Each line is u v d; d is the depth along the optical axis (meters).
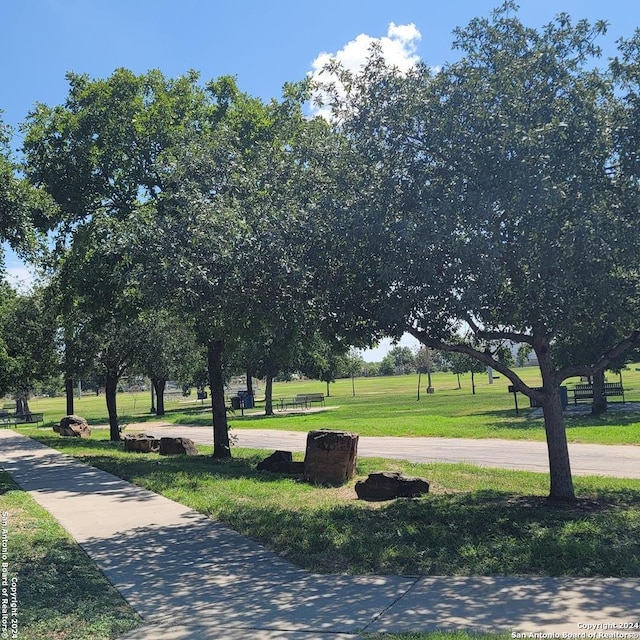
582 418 24.25
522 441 19.83
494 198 7.67
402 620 5.05
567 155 7.86
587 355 24.22
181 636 4.98
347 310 9.12
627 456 15.76
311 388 97.06
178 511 10.29
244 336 13.05
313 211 8.57
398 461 15.89
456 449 18.62
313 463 13.19
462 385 72.62
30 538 8.45
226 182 9.78
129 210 16.86
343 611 5.36
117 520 9.66
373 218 7.99
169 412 55.97
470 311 8.52
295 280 8.43
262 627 5.09
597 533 7.59
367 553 7.11
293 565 6.94
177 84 17.59
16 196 11.03
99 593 6.13
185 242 8.82
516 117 7.86
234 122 16.67
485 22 8.70
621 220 7.96
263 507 10.20
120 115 17.12
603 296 8.67
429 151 8.47
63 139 17.42
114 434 27.62
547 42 8.48
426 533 7.90
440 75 8.38
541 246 7.93
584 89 8.05
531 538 7.42
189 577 6.62
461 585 5.93
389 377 133.62
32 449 22.78
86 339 25.48
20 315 25.97
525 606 5.25
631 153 8.00
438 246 7.81
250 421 35.38
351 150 8.91
